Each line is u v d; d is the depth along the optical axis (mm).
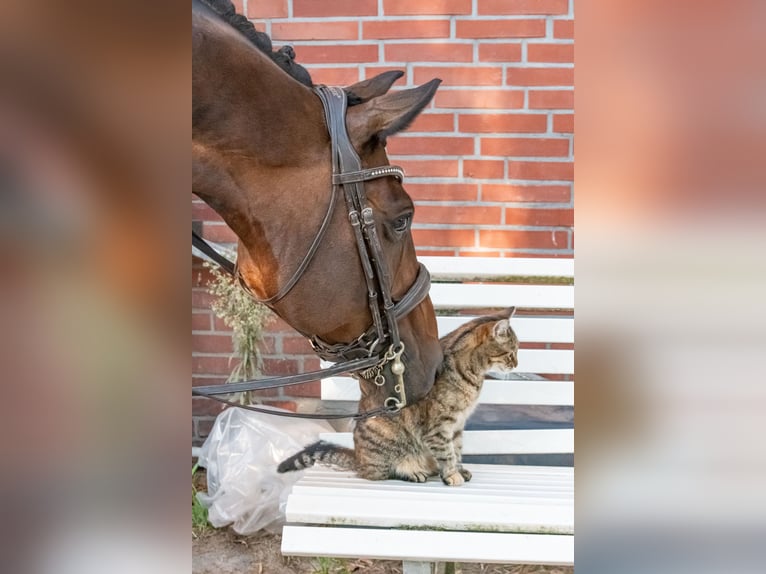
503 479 1770
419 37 2193
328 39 2215
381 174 1100
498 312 2254
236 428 2195
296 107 1080
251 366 2256
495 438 1973
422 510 1478
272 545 2064
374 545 1427
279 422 2229
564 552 1408
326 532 1448
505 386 2004
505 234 2264
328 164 1093
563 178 2232
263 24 2221
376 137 1106
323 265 1112
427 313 1363
